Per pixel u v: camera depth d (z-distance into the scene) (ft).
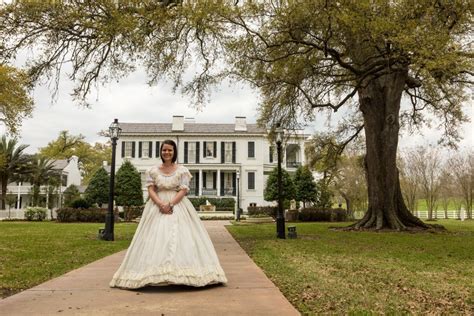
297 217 104.42
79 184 196.24
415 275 20.90
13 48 37.37
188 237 15.57
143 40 37.50
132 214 106.01
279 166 46.78
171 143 16.51
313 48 43.75
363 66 48.11
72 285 16.14
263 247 34.63
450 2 36.06
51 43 38.40
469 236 49.96
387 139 58.90
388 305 14.17
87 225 76.95
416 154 133.90
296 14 36.78
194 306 12.66
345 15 32.83
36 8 34.71
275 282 18.10
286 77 46.16
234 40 40.40
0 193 142.00
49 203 135.64
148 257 15.11
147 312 11.92
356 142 89.51
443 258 28.32
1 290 16.35
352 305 14.05
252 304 12.96
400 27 33.24
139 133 151.43
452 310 13.74
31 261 25.23
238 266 22.18
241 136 154.20
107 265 22.56
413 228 58.70
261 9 38.01
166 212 15.61
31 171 134.10
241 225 78.38
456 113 71.41
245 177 153.28
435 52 31.76
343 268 22.88
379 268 23.06
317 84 51.88
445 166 136.26
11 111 64.69
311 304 14.15
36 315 11.58
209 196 150.71
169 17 36.86
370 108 60.39
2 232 54.24
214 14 37.22
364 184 125.80
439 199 150.82
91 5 34.42
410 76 59.00
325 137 84.07
